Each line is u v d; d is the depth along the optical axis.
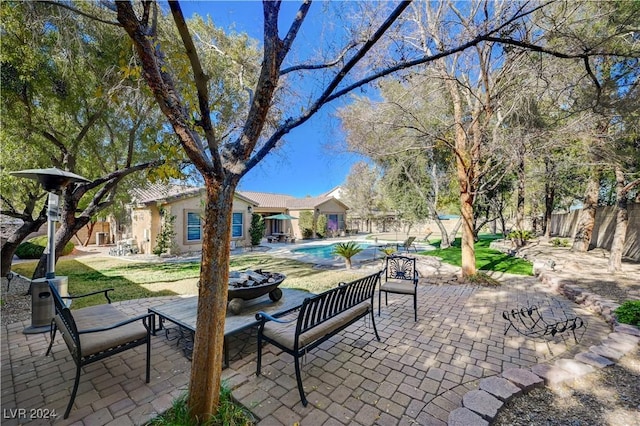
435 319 4.23
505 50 3.78
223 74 4.95
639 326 3.56
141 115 4.99
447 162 12.26
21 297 5.30
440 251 11.99
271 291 3.80
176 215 12.21
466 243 6.75
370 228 29.33
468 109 7.54
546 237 13.48
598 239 11.33
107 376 2.71
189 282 6.87
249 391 2.47
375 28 3.39
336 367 2.87
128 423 2.09
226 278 1.99
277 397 2.39
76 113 5.64
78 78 5.09
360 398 2.38
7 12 3.84
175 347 3.31
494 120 7.55
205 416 1.97
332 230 23.53
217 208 1.89
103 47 4.79
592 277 6.27
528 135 5.23
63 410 2.23
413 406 2.28
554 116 5.45
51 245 4.04
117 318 3.11
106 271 8.42
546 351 3.20
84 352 2.29
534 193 15.51
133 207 12.57
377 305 4.94
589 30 3.65
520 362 2.96
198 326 1.95
